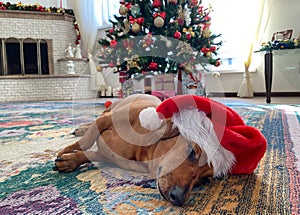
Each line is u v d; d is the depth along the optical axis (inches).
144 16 84.3
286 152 37.6
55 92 192.9
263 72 157.8
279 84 152.3
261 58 157.0
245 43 156.6
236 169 28.2
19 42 194.5
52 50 199.9
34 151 41.1
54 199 23.9
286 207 21.8
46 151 41.1
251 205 22.3
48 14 197.5
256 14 152.9
